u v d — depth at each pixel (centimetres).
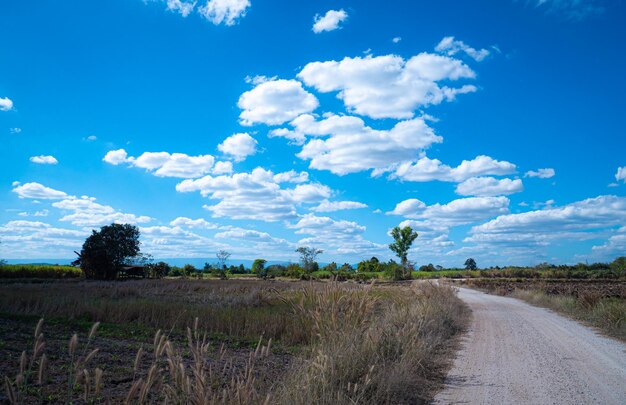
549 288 3944
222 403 446
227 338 1164
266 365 834
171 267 7650
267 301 2047
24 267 5744
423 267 12031
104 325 1245
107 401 403
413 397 689
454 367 926
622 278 7100
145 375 733
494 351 1116
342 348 742
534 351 1117
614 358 1028
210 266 7838
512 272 8356
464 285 5931
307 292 1021
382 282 6575
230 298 2145
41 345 358
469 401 678
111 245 5816
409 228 9319
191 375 712
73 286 3259
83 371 371
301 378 598
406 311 1288
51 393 594
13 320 1218
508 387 762
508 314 2097
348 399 598
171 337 1138
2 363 730
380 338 888
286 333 1222
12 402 341
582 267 8406
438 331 1328
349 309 907
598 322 1666
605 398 694
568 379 820
